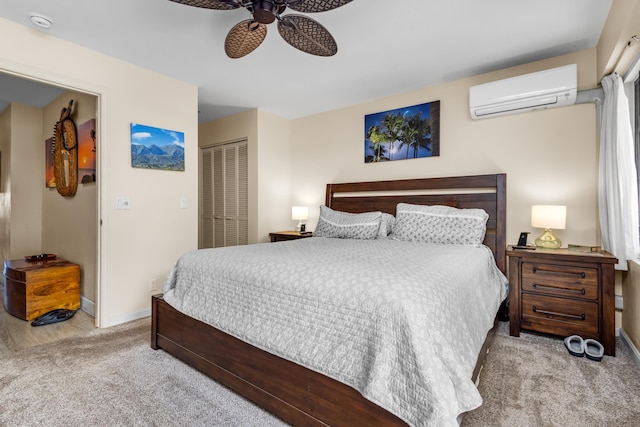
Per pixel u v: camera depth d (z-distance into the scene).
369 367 1.19
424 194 3.39
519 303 2.49
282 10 1.65
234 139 4.43
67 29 2.29
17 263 3.19
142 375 1.91
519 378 1.86
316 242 2.89
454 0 1.96
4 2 1.97
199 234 5.04
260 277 1.65
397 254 2.10
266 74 3.08
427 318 1.16
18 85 3.36
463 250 2.37
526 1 1.98
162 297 2.21
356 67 2.92
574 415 1.52
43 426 1.47
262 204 4.20
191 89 3.30
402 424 1.12
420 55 2.69
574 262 2.29
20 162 4.00
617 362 2.05
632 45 1.95
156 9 2.06
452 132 3.25
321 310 1.38
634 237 2.14
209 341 1.85
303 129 4.46
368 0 1.96
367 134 3.83
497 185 2.94
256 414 1.55
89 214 3.07
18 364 2.05
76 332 2.59
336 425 1.30
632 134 2.33
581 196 2.65
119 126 2.75
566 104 2.65
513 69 2.91
